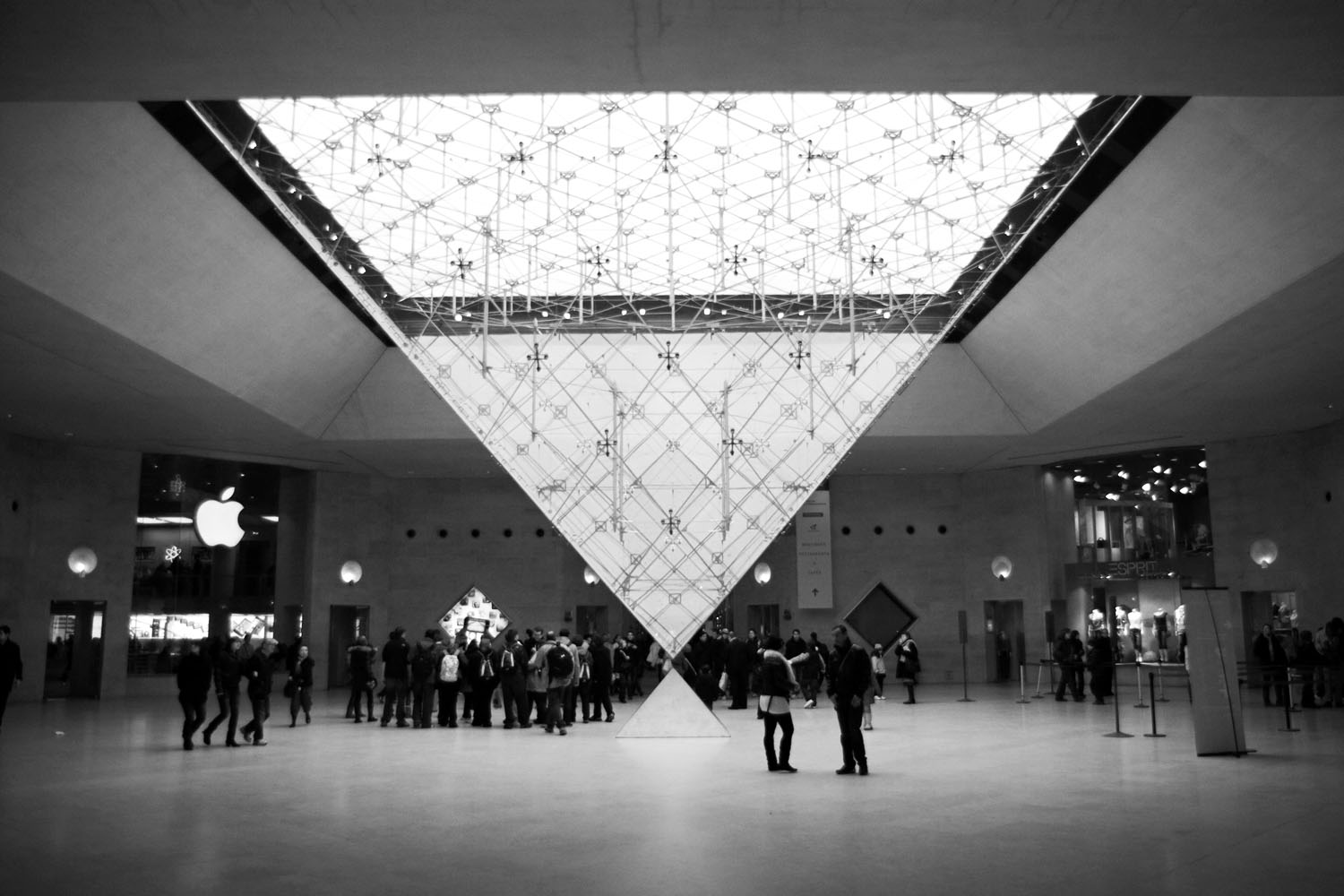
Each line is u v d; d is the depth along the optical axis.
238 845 7.77
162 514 28.42
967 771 11.49
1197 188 13.89
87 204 13.22
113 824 8.65
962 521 30.83
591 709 21.64
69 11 7.69
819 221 16.73
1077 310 18.83
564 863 7.05
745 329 17.30
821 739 15.18
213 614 28.72
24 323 15.54
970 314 21.92
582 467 16.97
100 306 15.21
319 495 29.31
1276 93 9.42
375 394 24.06
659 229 16.80
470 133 15.48
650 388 17.17
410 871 6.87
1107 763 11.95
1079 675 22.62
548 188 16.33
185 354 17.84
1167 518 28.62
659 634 16.41
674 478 16.91
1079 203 16.00
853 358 17.11
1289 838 7.63
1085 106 13.88
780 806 9.30
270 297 18.31
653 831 8.14
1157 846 7.39
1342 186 11.98
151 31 8.03
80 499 25.45
